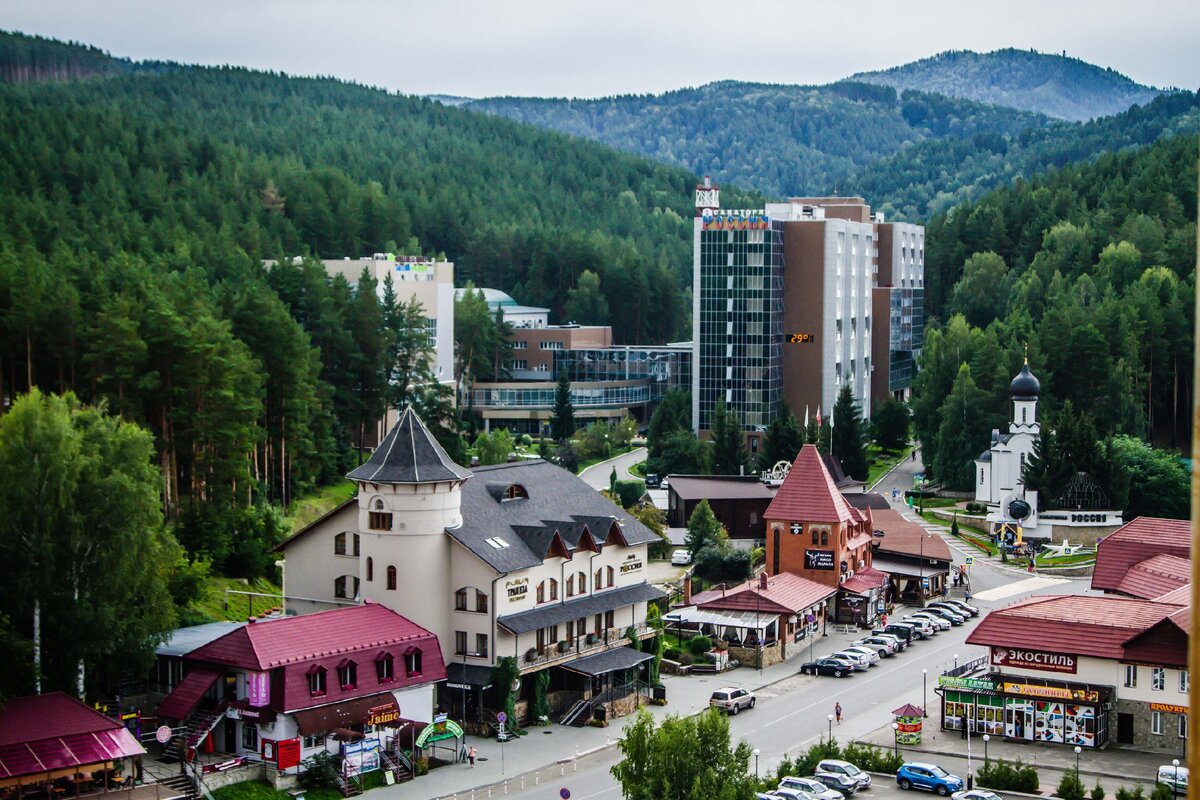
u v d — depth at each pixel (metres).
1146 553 144.25
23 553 101.69
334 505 184.12
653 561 178.75
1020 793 99.44
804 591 151.62
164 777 98.88
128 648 105.38
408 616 118.00
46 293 154.88
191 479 152.38
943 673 135.50
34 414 103.25
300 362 174.38
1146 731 110.62
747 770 96.25
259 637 105.50
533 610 121.94
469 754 109.69
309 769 102.81
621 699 122.75
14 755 92.25
